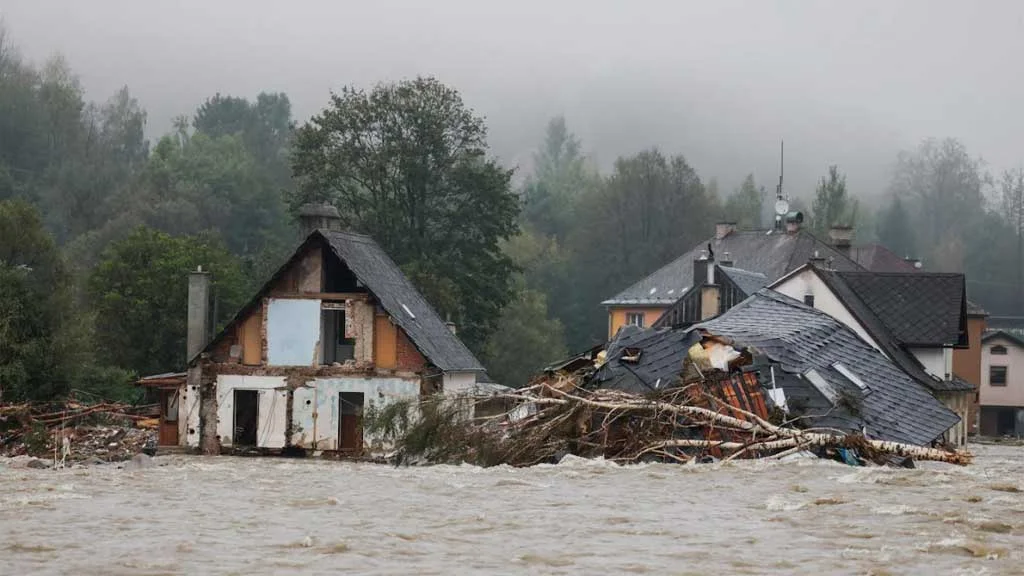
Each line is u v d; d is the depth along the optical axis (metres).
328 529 22.53
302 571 18.06
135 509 25.70
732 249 139.38
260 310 82.75
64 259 92.50
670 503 26.94
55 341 86.50
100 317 115.88
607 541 21.09
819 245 132.88
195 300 84.38
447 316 118.12
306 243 82.38
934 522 22.95
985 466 47.78
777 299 60.75
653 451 42.50
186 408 82.50
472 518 24.20
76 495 28.47
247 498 27.89
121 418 90.56
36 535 21.66
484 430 46.62
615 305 144.12
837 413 44.62
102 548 20.14
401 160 127.00
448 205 133.12
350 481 32.81
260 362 82.38
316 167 128.75
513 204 132.25
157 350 117.25
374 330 81.50
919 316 86.19
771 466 36.50
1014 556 19.03
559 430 44.75
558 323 173.88
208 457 77.69
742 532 22.05
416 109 128.25
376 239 127.00
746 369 45.88
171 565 18.52
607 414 43.84
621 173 199.38
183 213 194.25
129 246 121.38
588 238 199.62
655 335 50.88
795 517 24.03
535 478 33.50
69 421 84.56
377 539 21.23
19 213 90.62
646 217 196.38
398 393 80.81
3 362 83.50
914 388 52.19
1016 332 168.38
